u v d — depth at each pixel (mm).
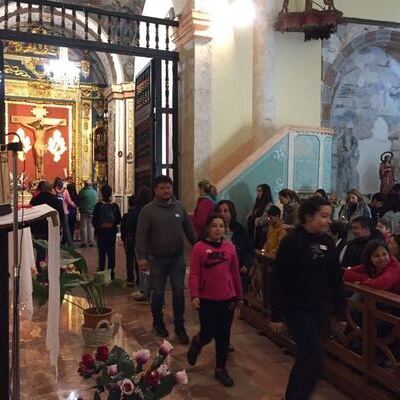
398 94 11141
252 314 5734
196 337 4203
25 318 5242
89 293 4371
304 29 8805
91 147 15648
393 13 10484
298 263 3285
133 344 4359
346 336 4051
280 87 9305
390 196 7938
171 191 5098
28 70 15031
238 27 9039
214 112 8844
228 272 4148
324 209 3291
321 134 8844
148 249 5145
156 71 9031
